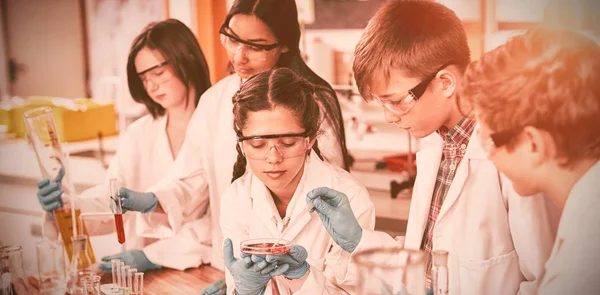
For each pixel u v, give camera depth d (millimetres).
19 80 3016
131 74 2770
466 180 2209
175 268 2723
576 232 2100
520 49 2098
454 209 2229
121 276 2395
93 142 2887
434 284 1969
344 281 2326
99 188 2881
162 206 2713
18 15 2982
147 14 2707
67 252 2773
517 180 2150
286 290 2246
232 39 2504
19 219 3098
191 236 2686
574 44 2041
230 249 2250
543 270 2148
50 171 2762
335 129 2359
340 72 2332
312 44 2365
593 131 2051
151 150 2760
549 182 2123
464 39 2154
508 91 2125
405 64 2223
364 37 2275
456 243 2232
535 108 2102
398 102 2256
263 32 2438
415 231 2277
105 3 2789
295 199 2430
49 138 2736
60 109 2939
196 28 2596
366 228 2344
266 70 2451
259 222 2492
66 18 2891
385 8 2234
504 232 2188
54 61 2936
